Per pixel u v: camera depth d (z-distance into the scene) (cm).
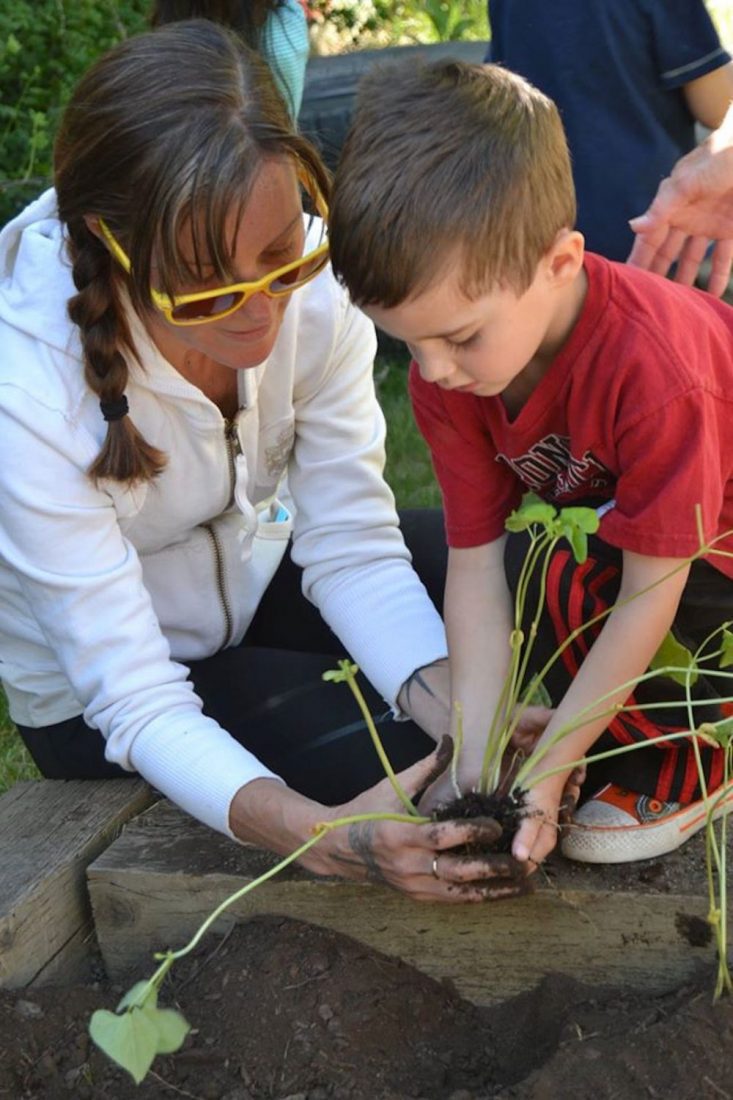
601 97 322
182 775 213
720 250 276
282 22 296
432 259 176
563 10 319
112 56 195
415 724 250
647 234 272
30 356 216
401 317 181
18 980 224
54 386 216
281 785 212
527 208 180
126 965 235
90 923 240
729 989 200
